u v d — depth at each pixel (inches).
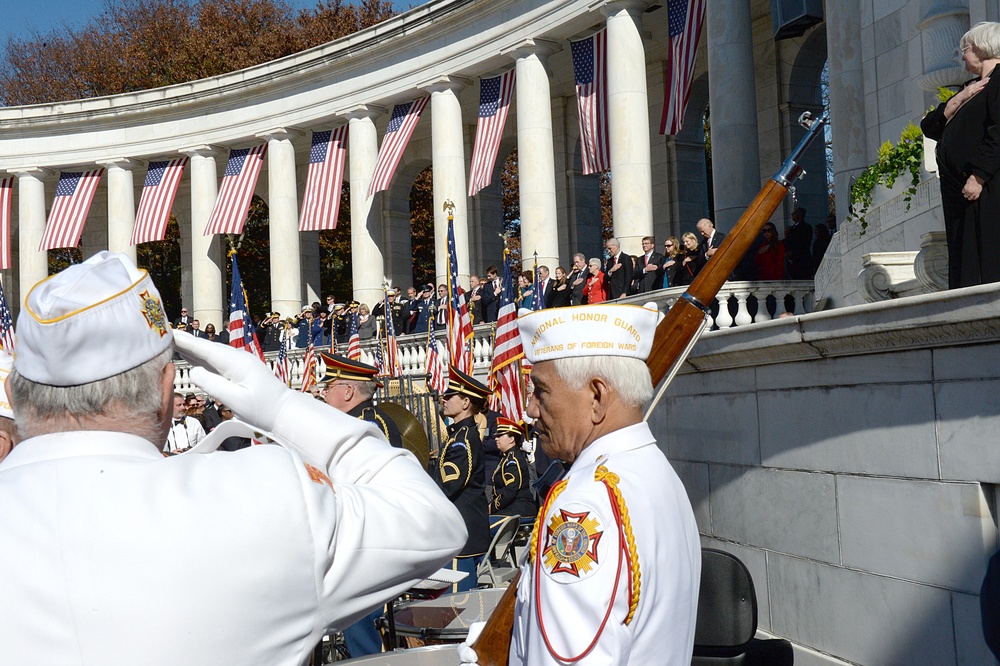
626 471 122.0
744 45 1075.9
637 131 1272.1
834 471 250.5
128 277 98.6
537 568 115.7
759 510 287.1
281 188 1817.2
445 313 1184.2
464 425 411.2
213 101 1870.1
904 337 218.8
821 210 1384.1
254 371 110.7
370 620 315.9
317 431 109.2
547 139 1423.5
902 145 478.6
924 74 506.3
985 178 260.4
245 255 2319.1
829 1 786.8
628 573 112.0
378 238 1713.8
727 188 1067.9
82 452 93.1
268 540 90.6
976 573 203.6
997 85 260.2
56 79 2564.0
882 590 233.0
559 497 119.7
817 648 258.7
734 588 237.6
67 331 92.4
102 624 84.1
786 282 769.6
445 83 1572.3
